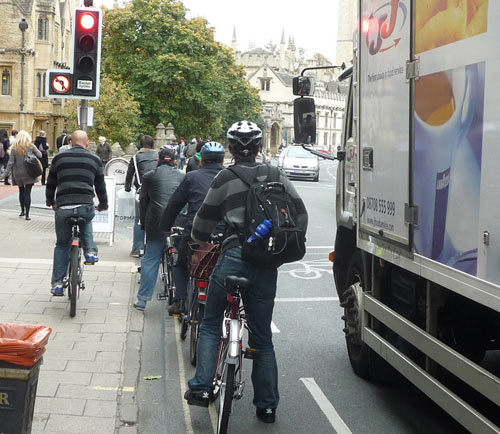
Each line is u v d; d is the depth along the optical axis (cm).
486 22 381
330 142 10988
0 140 2778
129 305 888
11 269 1045
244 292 508
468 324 490
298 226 512
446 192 432
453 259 422
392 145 526
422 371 488
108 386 605
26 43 5884
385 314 559
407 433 541
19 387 391
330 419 567
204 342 527
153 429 536
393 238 525
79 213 816
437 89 444
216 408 577
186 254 715
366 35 591
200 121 5847
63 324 780
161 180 848
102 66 5666
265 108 12619
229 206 515
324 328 843
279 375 675
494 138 372
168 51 5659
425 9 462
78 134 838
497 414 431
